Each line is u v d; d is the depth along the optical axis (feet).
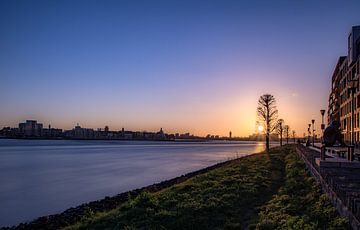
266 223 43.19
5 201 95.04
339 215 40.88
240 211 54.29
